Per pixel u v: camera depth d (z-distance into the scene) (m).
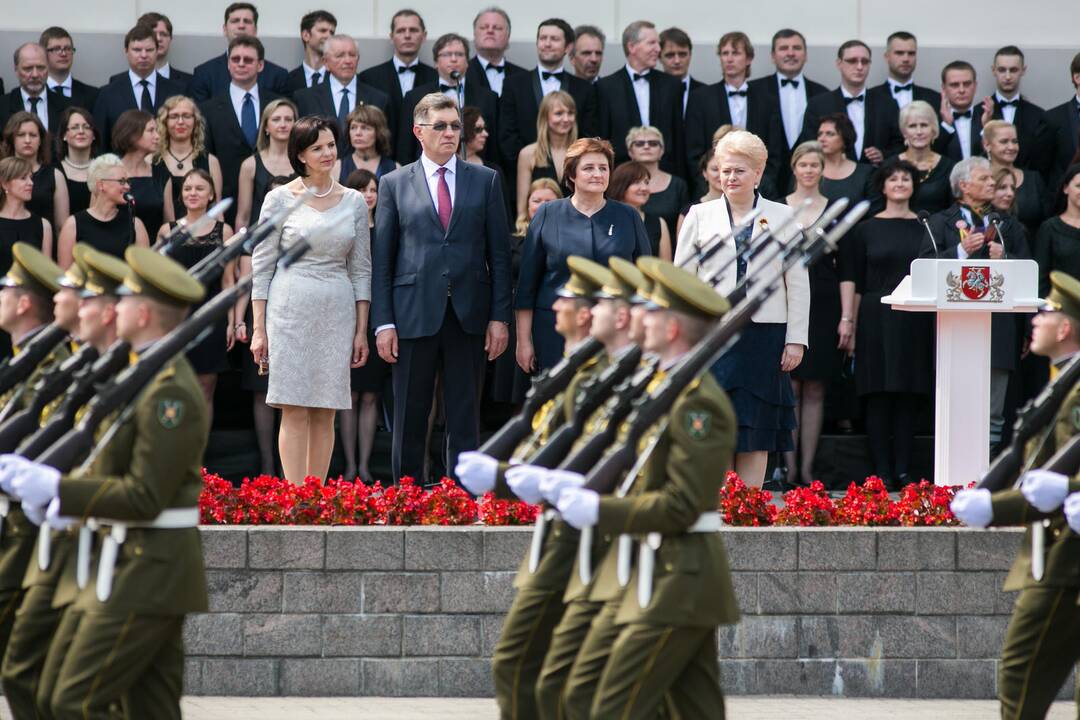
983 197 49.09
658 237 50.03
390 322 42.03
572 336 28.92
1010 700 27.89
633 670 23.39
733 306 28.91
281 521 35.50
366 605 34.09
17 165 48.41
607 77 54.62
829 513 36.06
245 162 50.00
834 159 51.94
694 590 23.36
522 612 27.45
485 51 56.22
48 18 60.16
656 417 23.28
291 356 41.12
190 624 34.00
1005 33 62.41
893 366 49.06
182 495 24.53
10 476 23.66
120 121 49.84
